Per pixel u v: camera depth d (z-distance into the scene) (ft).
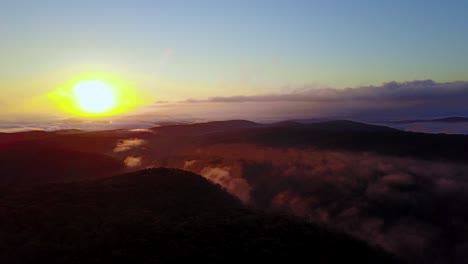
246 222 175.32
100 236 143.95
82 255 129.59
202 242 146.10
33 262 124.47
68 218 165.68
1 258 126.72
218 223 168.66
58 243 138.41
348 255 173.06
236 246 148.36
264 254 146.30
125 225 155.94
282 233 169.37
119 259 127.95
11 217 161.48
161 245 139.33
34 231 148.97
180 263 130.72
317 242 169.89
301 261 152.15
